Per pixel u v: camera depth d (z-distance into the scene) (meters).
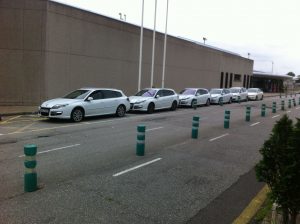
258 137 12.66
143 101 20.28
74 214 5.17
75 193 6.05
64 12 22.11
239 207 5.66
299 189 3.85
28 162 6.05
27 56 21.17
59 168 7.62
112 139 11.33
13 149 9.45
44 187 6.33
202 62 43.91
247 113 18.08
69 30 22.62
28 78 21.30
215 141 11.55
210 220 5.14
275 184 4.03
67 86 22.88
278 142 4.14
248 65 64.31
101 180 6.84
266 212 5.13
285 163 3.98
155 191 6.31
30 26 20.97
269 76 75.81
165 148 10.13
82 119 16.31
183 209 5.52
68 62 22.80
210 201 5.92
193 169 7.90
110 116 18.30
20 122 15.02
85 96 16.28
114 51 26.97
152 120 17.02
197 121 11.96
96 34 24.94
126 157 8.82
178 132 13.29
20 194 5.95
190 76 40.81
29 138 11.20
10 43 21.14
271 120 18.80
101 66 25.72
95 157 8.73
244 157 9.30
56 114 14.97
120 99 18.17
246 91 38.88
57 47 21.89
